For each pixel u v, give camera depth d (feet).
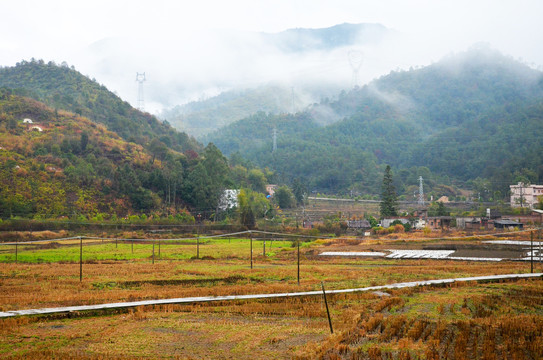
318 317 121.80
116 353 94.63
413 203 623.36
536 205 454.40
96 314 126.31
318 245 314.55
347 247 297.74
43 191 417.08
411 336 100.83
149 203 468.75
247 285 166.09
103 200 448.65
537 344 93.20
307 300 140.56
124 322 117.50
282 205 610.24
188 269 204.13
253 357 92.02
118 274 190.39
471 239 313.12
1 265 214.90
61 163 482.69
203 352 95.45
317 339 102.32
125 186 473.67
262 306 132.05
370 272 191.31
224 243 337.11
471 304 131.13
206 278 180.04
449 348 93.40
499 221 386.52
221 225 396.57
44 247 299.17
